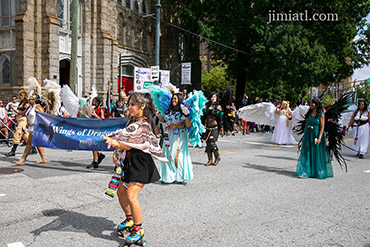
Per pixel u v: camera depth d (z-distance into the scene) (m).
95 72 22.73
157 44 18.86
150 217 4.52
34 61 18.78
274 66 24.92
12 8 18.98
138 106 3.57
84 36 22.05
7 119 13.34
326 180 7.12
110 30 24.00
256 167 8.49
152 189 6.02
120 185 3.78
